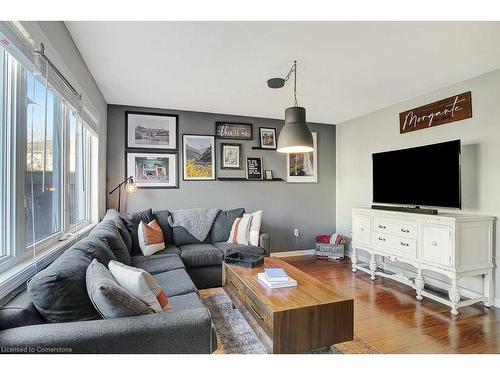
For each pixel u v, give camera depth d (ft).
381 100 11.89
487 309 8.63
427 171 10.07
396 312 8.40
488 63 8.34
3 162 4.49
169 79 9.53
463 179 9.74
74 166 7.85
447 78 9.50
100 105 10.80
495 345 6.58
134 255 9.85
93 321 3.74
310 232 15.98
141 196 12.84
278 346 5.14
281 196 15.35
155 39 6.88
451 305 8.36
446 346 6.54
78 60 7.44
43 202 5.81
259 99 11.76
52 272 4.00
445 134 10.35
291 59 8.00
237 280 7.34
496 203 8.85
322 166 16.26
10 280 4.04
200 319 3.98
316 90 10.66
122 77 9.34
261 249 11.29
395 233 10.39
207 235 12.18
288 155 15.51
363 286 10.66
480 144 9.24
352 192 15.21
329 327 5.50
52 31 5.46
